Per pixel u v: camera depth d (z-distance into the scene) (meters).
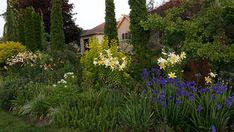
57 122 8.75
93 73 10.87
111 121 8.06
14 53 19.73
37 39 25.67
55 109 9.27
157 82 8.46
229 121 7.62
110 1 17.88
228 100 7.40
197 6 12.35
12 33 31.22
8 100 11.42
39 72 15.04
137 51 11.96
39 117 9.62
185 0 12.01
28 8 25.41
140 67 11.77
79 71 13.04
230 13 10.91
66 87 10.23
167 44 12.35
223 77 10.09
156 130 7.48
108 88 9.61
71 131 8.12
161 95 7.84
